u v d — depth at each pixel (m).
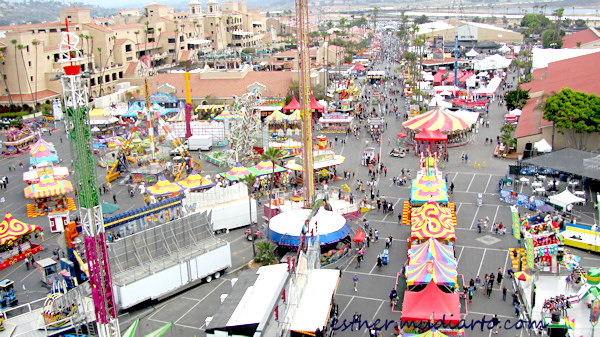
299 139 134.25
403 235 79.06
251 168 103.19
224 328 51.62
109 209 82.25
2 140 151.50
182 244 67.81
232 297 57.00
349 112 163.88
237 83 184.00
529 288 60.38
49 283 68.88
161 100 178.62
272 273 61.25
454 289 60.06
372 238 78.06
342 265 70.69
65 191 97.50
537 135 112.75
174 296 64.81
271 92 178.62
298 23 81.81
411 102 167.00
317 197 88.00
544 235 67.69
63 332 55.16
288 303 51.22
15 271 73.56
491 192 94.88
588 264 68.19
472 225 81.12
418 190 85.50
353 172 109.06
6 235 77.00
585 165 91.62
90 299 57.00
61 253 73.00
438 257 61.41
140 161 114.56
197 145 135.12
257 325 51.31
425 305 53.62
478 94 172.75
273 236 73.94
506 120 144.38
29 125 163.38
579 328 53.38
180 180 106.62
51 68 198.38
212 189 82.94
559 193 90.62
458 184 99.62
